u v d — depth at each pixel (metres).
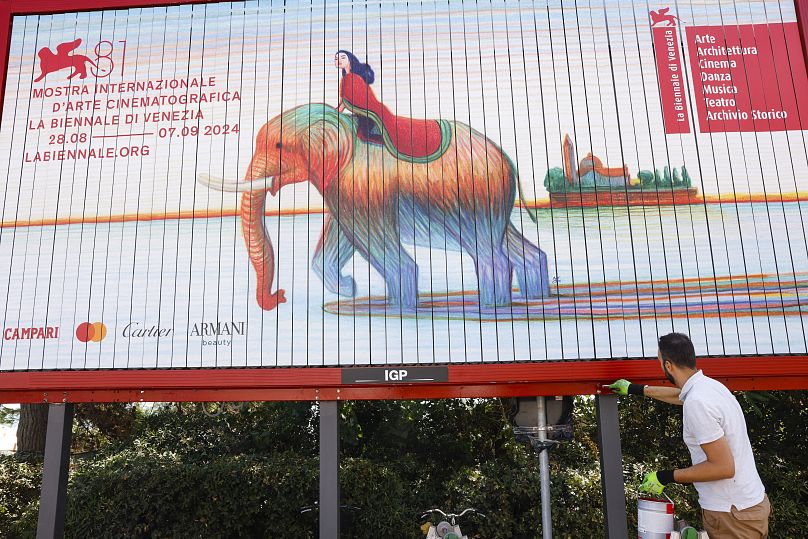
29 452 6.88
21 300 3.90
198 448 6.66
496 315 3.71
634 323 3.67
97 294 3.88
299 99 4.05
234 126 4.04
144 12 4.25
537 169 3.88
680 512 4.89
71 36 4.24
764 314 3.65
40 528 3.66
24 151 4.10
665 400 3.42
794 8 4.04
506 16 4.09
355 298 3.77
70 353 3.82
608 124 3.91
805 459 5.90
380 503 5.36
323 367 3.70
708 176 3.82
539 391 3.69
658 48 4.00
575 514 4.92
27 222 4.00
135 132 4.08
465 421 6.60
